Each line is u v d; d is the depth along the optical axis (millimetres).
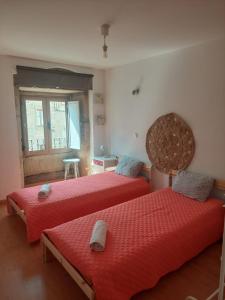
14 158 3957
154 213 2574
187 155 3326
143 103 3947
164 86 3553
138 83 3988
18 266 2350
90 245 1930
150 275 1950
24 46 3141
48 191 3107
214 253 2586
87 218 2463
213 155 3037
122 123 4465
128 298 1793
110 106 4715
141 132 4051
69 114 5223
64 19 2250
